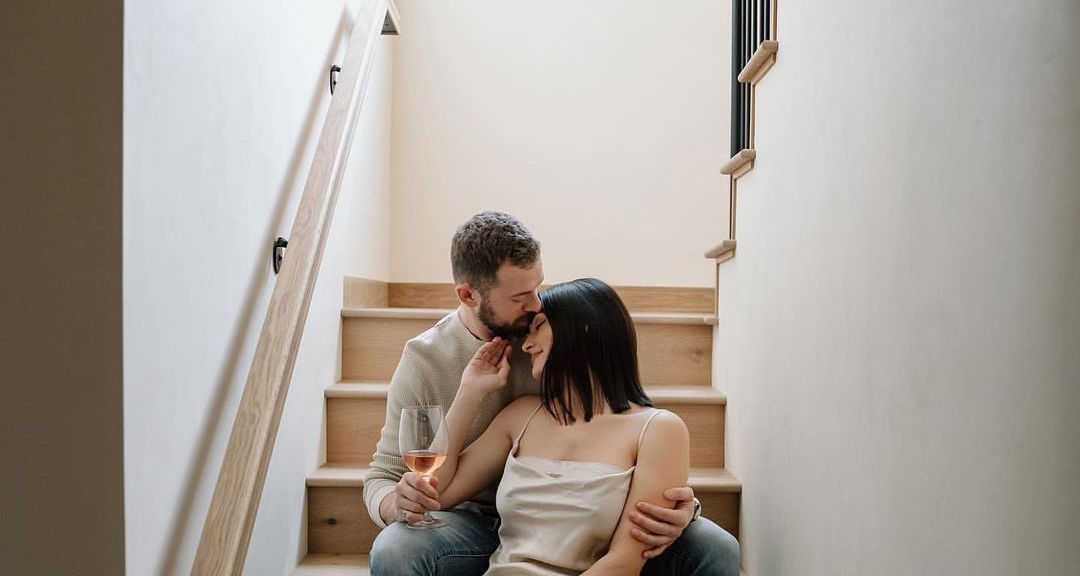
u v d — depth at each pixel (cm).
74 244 133
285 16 219
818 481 191
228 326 179
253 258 196
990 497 122
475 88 391
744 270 256
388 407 224
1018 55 116
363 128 321
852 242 173
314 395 252
